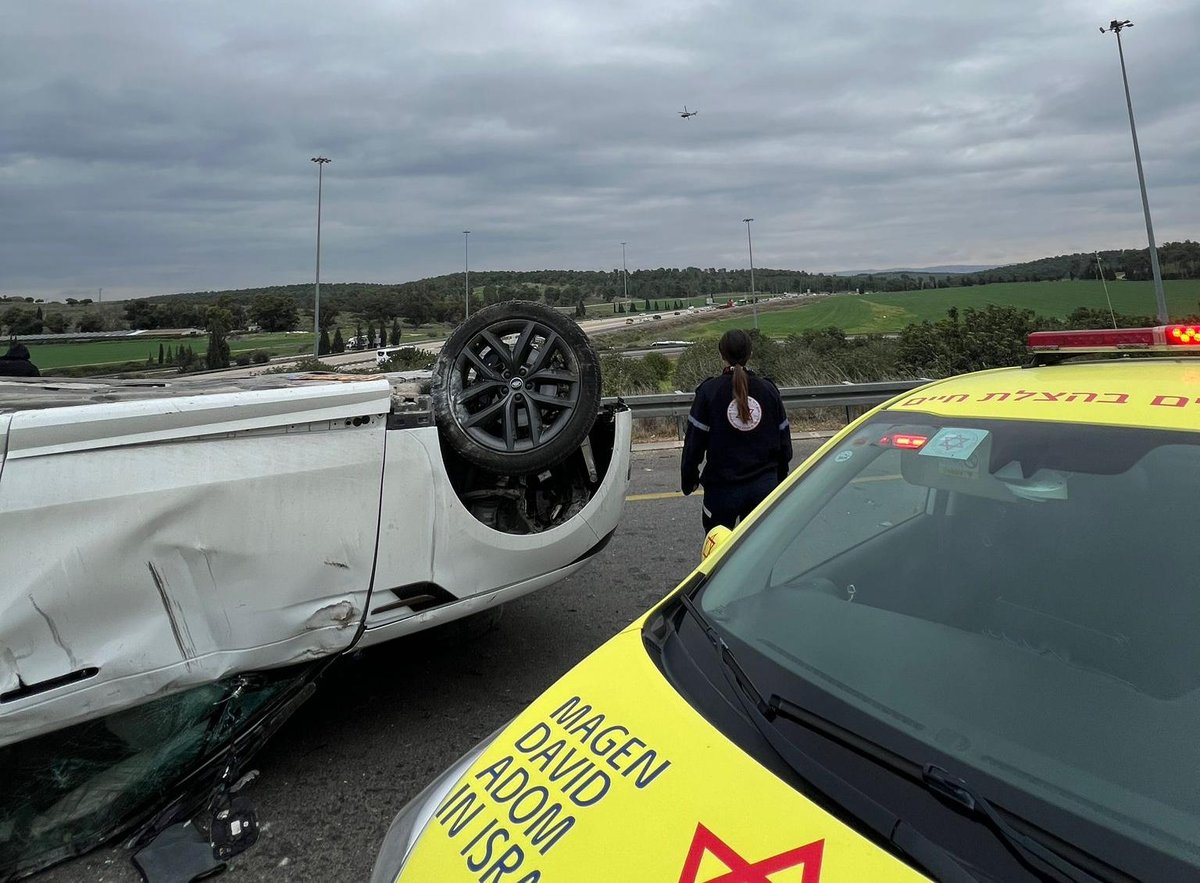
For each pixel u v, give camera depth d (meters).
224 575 2.60
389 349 30.36
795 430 11.36
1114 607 1.52
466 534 3.21
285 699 2.93
